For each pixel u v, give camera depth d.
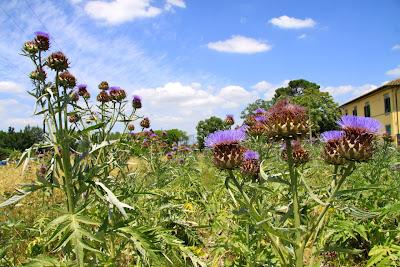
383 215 4.67
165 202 5.80
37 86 4.33
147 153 7.95
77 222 3.21
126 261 4.79
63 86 5.32
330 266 4.70
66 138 3.76
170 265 3.93
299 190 4.84
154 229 3.74
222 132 3.58
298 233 3.07
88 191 4.03
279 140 3.31
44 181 3.63
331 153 3.45
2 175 12.37
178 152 14.33
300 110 3.35
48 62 4.39
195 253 4.80
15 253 5.18
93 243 3.96
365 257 4.87
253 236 4.00
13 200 3.50
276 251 3.27
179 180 8.13
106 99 5.88
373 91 42.69
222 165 3.38
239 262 3.94
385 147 7.54
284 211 3.59
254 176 4.41
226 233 4.90
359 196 5.34
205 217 6.17
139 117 5.55
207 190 6.19
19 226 5.05
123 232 3.56
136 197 5.68
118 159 5.28
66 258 4.13
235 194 4.58
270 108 3.48
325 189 4.28
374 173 6.59
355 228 4.39
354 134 3.16
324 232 3.82
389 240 4.32
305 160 4.98
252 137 6.06
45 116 3.88
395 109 39.75
